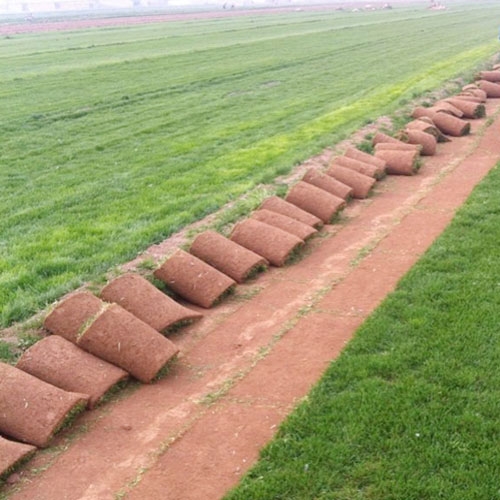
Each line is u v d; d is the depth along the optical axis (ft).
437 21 179.32
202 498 15.05
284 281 26.30
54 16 325.21
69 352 19.93
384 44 121.39
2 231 33.09
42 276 27.50
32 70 96.99
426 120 48.34
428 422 16.85
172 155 47.44
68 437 17.51
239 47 120.47
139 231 31.83
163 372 20.18
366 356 20.01
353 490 14.85
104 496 15.33
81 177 42.63
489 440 16.14
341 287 25.27
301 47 118.62
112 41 143.23
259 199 35.12
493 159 42.06
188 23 202.59
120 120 61.00
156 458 16.48
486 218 30.89
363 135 48.80
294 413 17.62
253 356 20.88
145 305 22.50
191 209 34.91
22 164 46.83
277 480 15.25
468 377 18.54
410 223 31.60
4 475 15.99
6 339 22.35
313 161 43.21
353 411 17.46
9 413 17.52
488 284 24.07
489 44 111.45
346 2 408.05
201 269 25.22
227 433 17.24
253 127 55.47
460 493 14.55
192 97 71.51
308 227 30.12
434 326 21.38
